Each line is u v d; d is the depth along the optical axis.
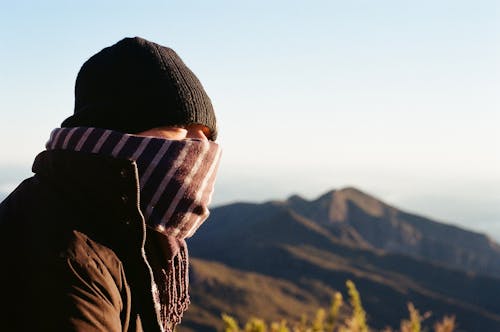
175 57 1.38
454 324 5.02
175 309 1.38
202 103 1.37
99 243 1.18
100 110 1.30
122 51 1.33
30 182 1.32
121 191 1.20
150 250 1.32
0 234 1.21
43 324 1.07
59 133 1.29
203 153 1.29
